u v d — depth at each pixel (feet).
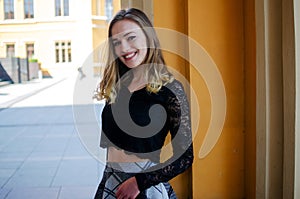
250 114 5.25
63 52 54.65
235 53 5.44
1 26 57.41
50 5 55.06
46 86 37.88
